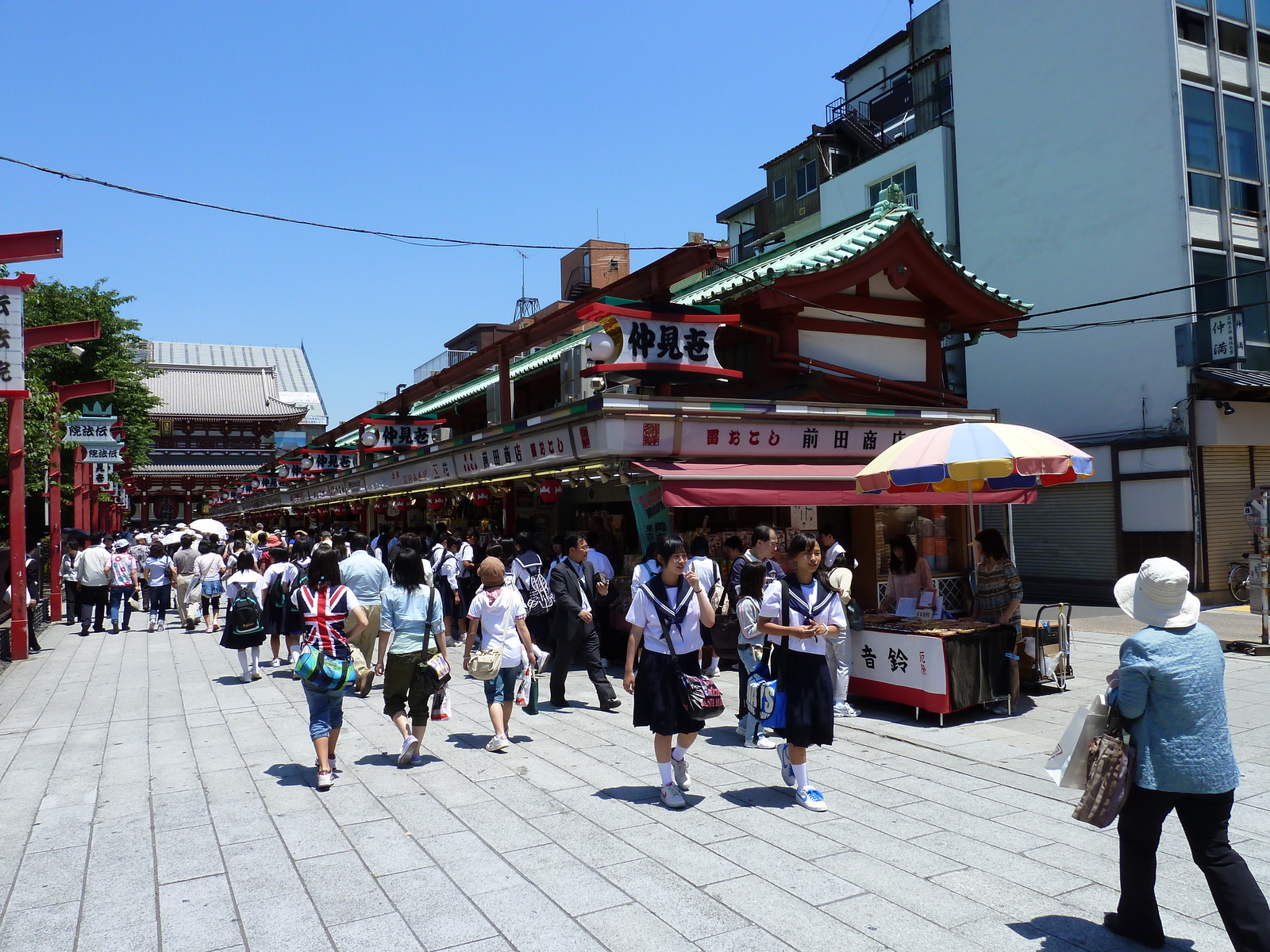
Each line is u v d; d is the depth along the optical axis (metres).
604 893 4.45
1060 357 19.84
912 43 30.36
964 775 6.49
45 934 4.10
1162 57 17.81
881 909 4.24
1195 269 17.47
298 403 76.62
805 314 12.92
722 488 10.39
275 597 11.98
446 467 16.06
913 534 12.85
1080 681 10.19
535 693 8.55
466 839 5.26
